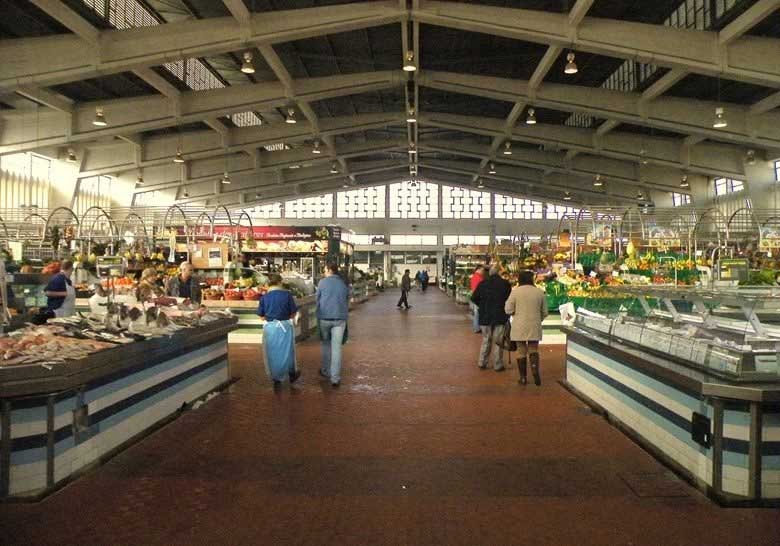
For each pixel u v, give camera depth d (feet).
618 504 12.73
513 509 12.46
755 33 48.83
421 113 90.99
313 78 69.62
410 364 31.76
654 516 12.10
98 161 87.86
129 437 16.97
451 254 111.55
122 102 68.85
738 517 12.03
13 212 72.59
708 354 14.19
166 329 19.97
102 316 20.61
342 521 11.85
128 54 49.80
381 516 12.10
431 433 18.29
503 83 69.31
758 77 47.80
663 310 19.98
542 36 49.14
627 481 14.10
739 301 14.71
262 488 13.62
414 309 77.97
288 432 18.34
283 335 24.90
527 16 49.08
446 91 77.71
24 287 28.12
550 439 17.69
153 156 88.48
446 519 11.95
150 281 31.50
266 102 69.97
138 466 15.11
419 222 163.73
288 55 63.67
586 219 75.00
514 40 59.26
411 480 14.19
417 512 12.30
